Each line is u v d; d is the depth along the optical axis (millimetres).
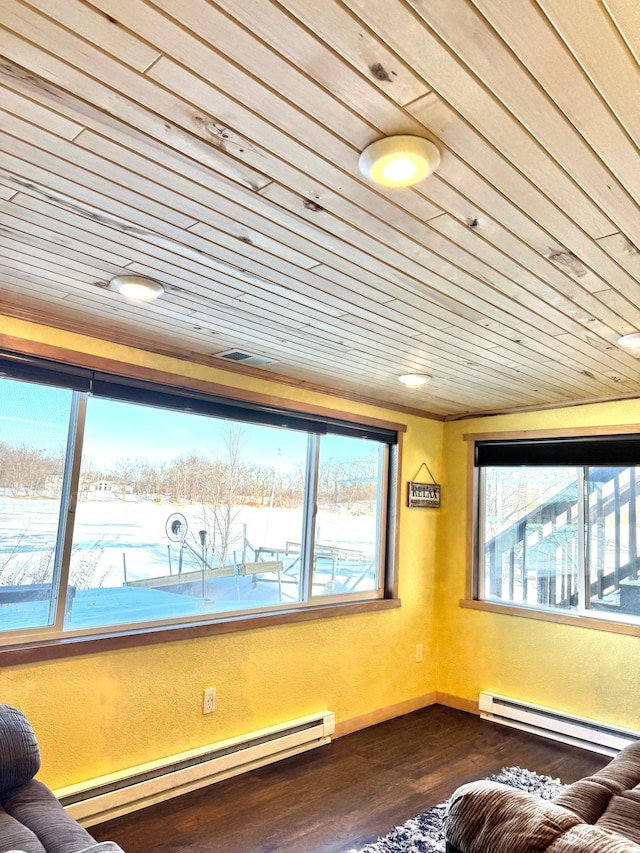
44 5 896
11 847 1374
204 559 3088
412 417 4281
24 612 2439
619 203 1433
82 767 2445
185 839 2348
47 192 1450
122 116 1158
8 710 1812
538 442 3971
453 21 909
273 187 1406
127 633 2641
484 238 1636
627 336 2469
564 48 957
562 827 1187
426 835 2420
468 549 4238
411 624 4121
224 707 2965
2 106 1135
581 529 3791
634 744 2113
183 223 1597
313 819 2539
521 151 1233
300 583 3557
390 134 1191
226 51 984
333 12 895
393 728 3697
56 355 2480
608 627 3498
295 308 2252
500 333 2479
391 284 1979
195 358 2973
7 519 2416
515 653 3881
